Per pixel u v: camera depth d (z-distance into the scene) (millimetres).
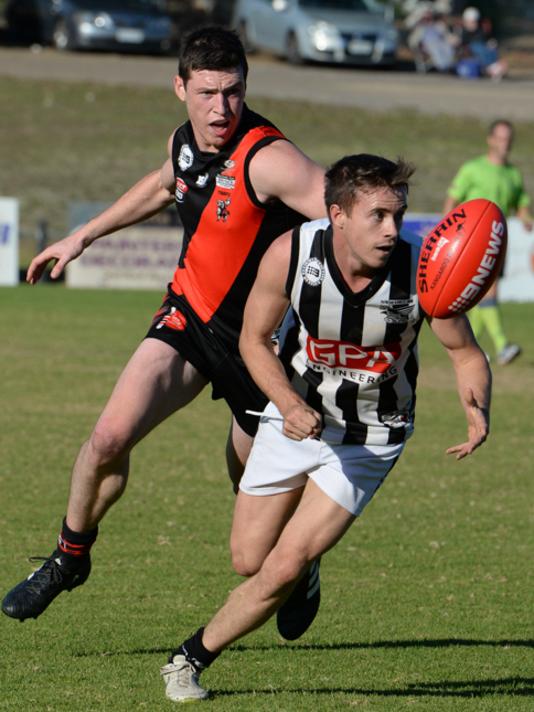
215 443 33344
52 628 18672
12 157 89250
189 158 17250
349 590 20938
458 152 96562
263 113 100250
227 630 15367
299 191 16484
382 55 119250
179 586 20812
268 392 14953
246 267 17172
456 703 15820
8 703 15500
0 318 55875
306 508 15164
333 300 14648
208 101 16516
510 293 70562
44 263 18922
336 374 15164
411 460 31734
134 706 15484
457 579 21625
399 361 15094
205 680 16719
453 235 14297
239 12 124125
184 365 17312
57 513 25328
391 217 13867
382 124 101375
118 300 63688
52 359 45281
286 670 17203
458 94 115375
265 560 15133
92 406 37062
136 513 25750
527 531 25000
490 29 150750
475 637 18672
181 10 137750
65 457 30531
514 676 17000
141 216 19094
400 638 18609
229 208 16969
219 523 25078
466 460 31828
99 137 95375
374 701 15836
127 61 119562
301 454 15406
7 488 27344
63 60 117250
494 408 39031
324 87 111750
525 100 115438
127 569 21750
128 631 18547
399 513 26344
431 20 131625
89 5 118875
